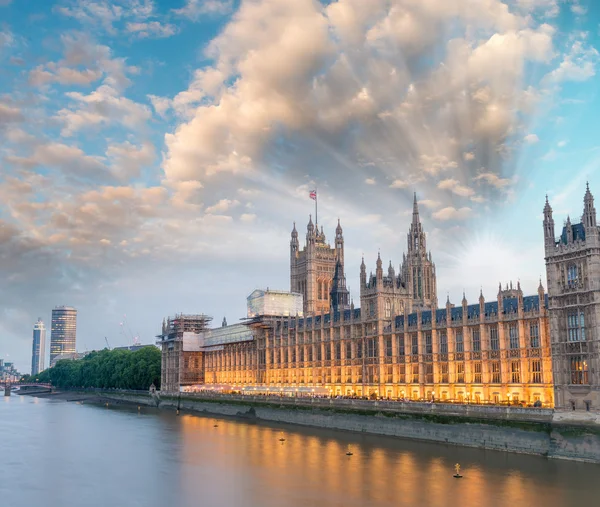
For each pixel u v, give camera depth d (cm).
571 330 11244
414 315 17750
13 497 9538
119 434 16850
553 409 11100
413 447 12794
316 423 17125
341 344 19988
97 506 8950
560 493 8719
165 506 8856
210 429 17662
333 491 9325
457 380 15538
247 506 8719
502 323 14450
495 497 8675
